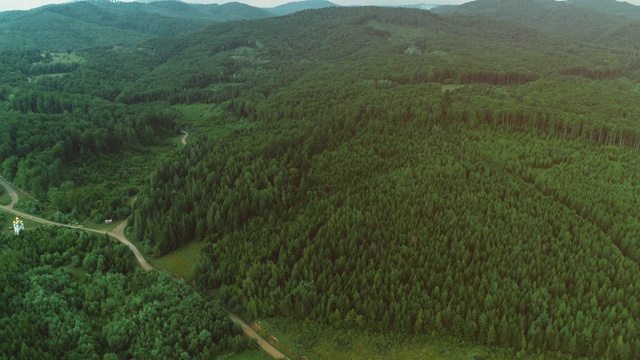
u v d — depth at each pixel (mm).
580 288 105625
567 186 152125
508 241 124000
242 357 102625
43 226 150000
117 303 112750
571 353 94125
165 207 155000
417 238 125875
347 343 104062
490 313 100062
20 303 108625
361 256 123188
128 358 100562
